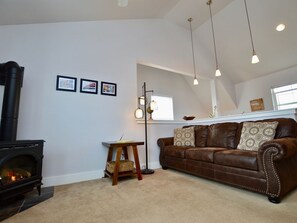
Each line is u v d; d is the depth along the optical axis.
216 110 5.16
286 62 4.50
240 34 4.29
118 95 3.15
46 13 2.35
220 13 4.05
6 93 1.93
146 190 2.13
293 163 1.94
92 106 2.86
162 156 3.36
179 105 6.32
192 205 1.67
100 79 3.00
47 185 2.37
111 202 1.78
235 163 2.05
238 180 2.03
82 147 2.70
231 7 3.85
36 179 1.92
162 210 1.58
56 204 1.75
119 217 1.47
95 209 1.62
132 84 3.36
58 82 2.61
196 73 4.74
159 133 3.64
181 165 2.90
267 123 2.32
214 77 5.25
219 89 5.67
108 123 2.98
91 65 2.94
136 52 3.54
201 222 1.36
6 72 1.98
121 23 3.41
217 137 2.99
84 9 2.60
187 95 6.62
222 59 5.17
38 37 2.54
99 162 2.82
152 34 3.87
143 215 1.49
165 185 2.31
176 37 4.36
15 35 2.39
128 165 2.64
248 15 3.84
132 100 3.31
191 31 4.68
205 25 4.44
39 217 1.48
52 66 2.60
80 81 2.80
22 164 1.89
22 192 1.76
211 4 3.77
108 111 3.01
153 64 3.82
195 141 3.30
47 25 2.63
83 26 2.95
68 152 2.58
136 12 3.34
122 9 3.03
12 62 2.00
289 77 4.70
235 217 1.42
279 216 1.41
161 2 3.36
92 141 2.79
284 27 3.74
